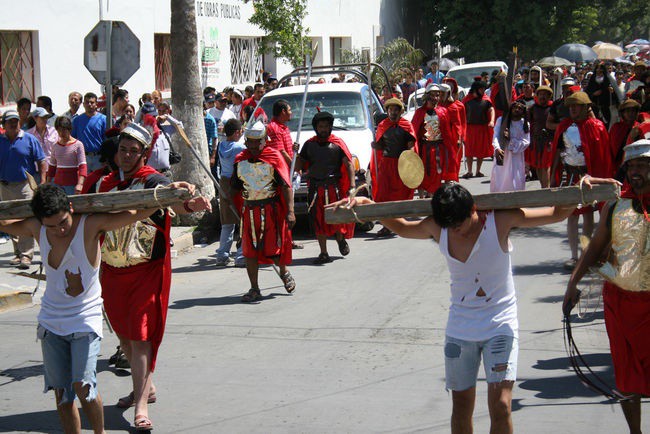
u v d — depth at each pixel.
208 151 13.68
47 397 6.43
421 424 5.55
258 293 9.11
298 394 6.23
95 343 5.01
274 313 8.54
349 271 10.37
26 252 10.76
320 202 10.74
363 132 13.45
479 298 4.46
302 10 22.20
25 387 6.65
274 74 25.39
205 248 12.36
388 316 8.24
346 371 6.70
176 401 6.19
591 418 5.55
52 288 4.98
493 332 4.44
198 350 7.41
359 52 28.81
